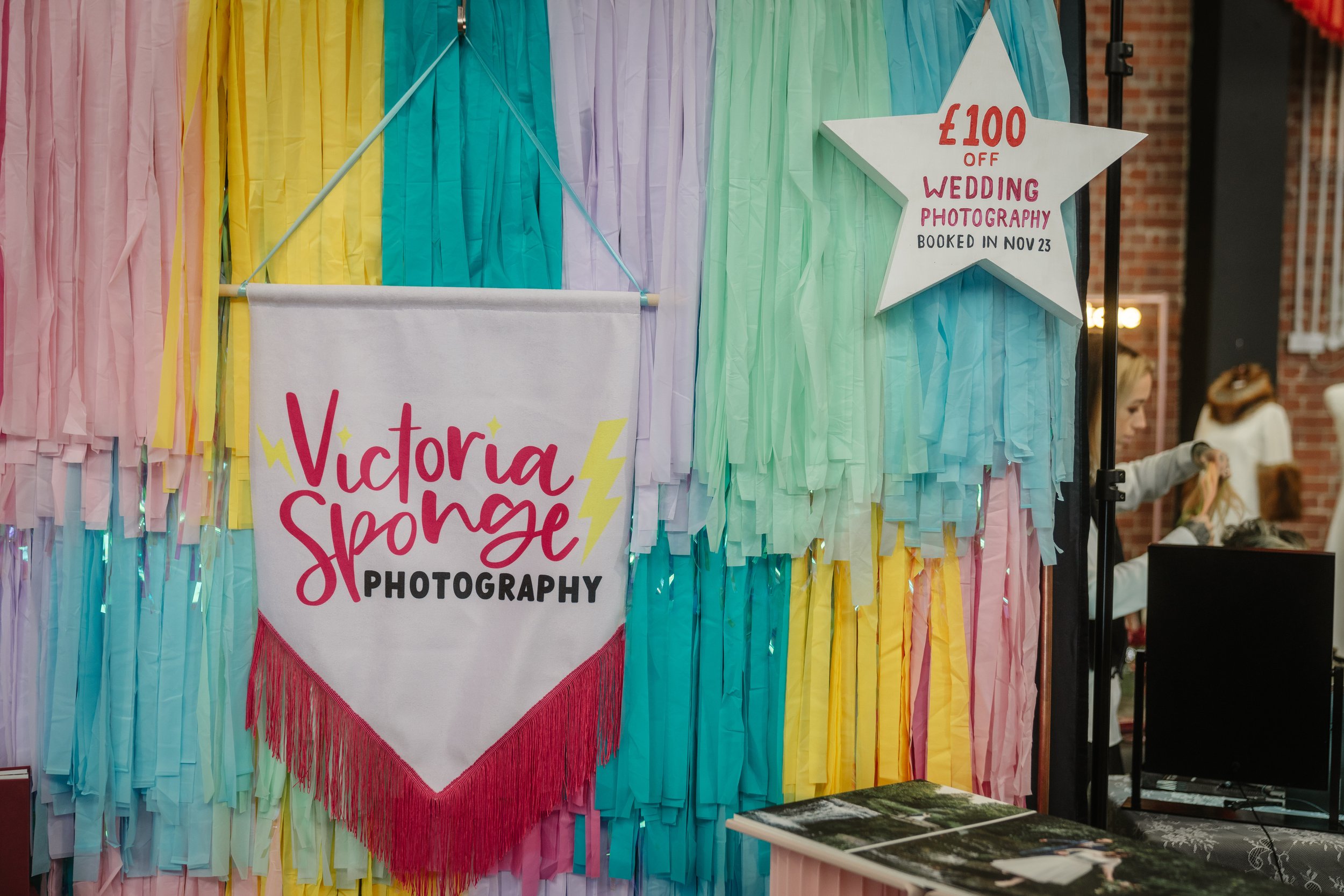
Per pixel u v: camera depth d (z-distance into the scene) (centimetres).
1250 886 100
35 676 144
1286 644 144
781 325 145
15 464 142
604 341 144
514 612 145
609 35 147
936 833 115
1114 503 151
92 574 145
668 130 145
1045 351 153
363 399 143
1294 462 221
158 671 145
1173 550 150
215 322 143
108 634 143
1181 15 224
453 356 143
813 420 144
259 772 145
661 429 144
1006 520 153
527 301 143
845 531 148
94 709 144
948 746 151
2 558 144
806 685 150
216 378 145
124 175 143
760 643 148
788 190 145
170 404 141
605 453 144
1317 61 220
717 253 145
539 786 144
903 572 151
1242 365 222
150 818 147
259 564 144
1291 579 145
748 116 145
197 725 145
